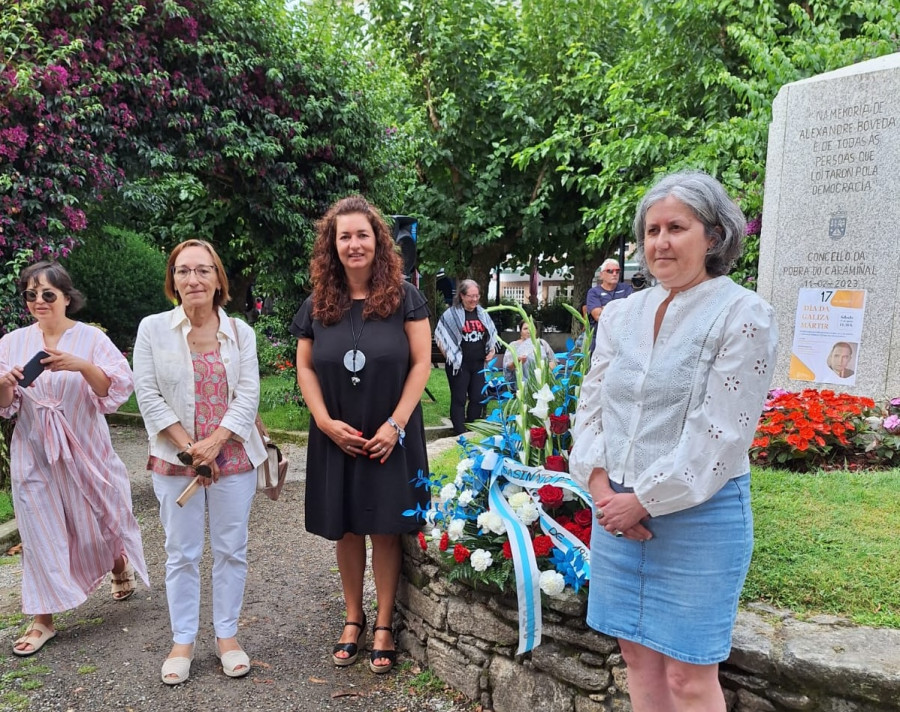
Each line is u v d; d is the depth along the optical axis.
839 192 4.71
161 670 2.85
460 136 11.33
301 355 2.82
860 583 2.24
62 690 2.71
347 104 7.05
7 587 3.72
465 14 10.82
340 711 2.58
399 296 2.74
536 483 2.51
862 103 4.60
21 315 4.77
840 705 1.84
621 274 8.42
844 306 4.69
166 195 7.39
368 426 2.68
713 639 1.65
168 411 2.73
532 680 2.40
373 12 11.00
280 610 3.42
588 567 2.20
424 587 2.85
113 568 3.46
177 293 2.82
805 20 7.28
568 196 12.11
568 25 11.19
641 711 1.84
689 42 8.47
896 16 6.53
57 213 5.05
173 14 5.54
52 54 4.82
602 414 1.84
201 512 2.83
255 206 7.04
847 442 3.76
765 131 6.58
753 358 1.55
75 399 3.12
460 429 6.96
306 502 2.82
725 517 1.63
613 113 9.40
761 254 5.10
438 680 2.75
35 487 3.03
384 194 8.00
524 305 18.69
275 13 6.73
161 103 5.73
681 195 1.63
